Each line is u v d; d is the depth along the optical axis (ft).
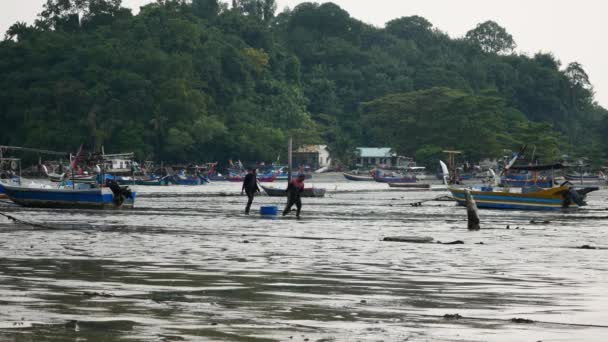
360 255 85.97
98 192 194.90
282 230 126.21
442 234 121.90
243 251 89.20
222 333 42.37
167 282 62.23
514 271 71.92
